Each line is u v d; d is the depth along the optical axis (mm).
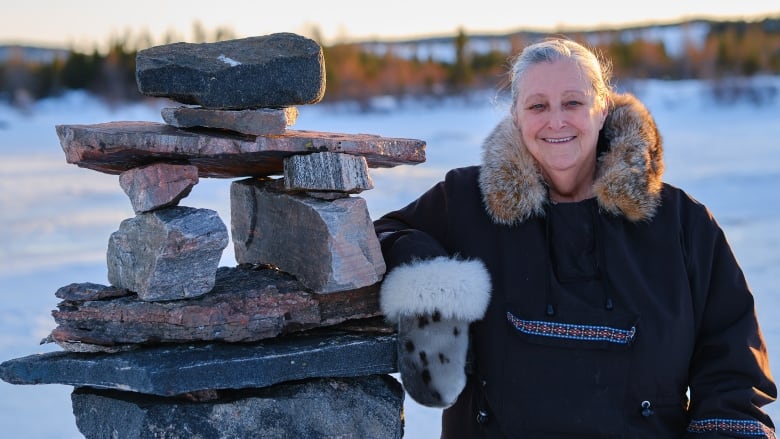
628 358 2410
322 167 2303
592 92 2490
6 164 18984
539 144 2502
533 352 2441
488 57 55375
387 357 2402
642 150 2465
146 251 2238
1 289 7008
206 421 2266
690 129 25953
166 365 2158
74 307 2350
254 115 2248
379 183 13484
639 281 2449
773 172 14438
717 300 2514
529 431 2453
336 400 2404
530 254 2504
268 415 2326
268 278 2428
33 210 11547
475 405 2580
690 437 2449
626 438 2410
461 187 2660
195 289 2242
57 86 54688
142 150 2189
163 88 2223
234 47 2340
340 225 2289
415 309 2322
